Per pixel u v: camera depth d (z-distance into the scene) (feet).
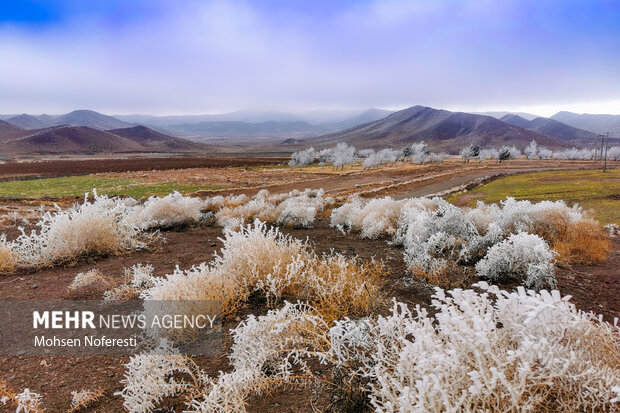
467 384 6.00
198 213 43.57
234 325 13.99
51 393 10.61
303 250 20.17
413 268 20.31
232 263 17.22
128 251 27.25
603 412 5.96
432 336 7.21
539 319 6.68
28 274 22.13
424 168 246.06
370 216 34.55
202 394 9.41
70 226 24.57
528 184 129.49
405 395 5.57
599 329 6.94
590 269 23.44
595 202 75.97
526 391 5.82
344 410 8.55
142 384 9.56
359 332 9.17
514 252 19.70
